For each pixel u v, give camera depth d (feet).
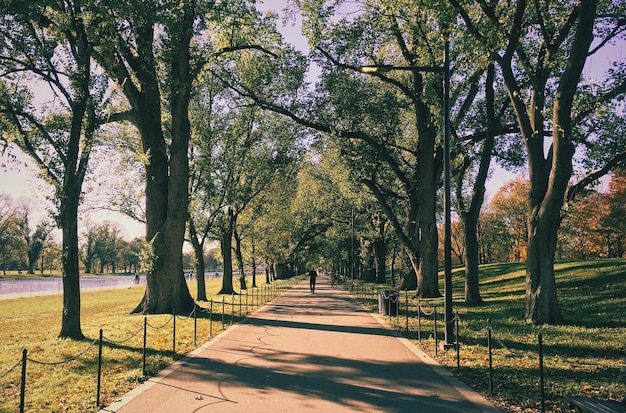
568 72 50.24
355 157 94.84
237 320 62.39
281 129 122.72
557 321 54.03
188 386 28.07
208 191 104.78
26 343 46.19
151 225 72.74
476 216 82.12
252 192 138.21
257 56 86.22
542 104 58.03
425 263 95.14
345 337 47.55
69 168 46.93
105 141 84.53
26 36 46.52
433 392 26.91
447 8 47.75
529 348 40.47
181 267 73.56
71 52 47.65
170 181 72.79
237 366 33.73
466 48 50.65
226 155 117.19
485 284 115.44
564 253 224.12
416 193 100.07
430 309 74.43
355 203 151.12
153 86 70.08
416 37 66.80
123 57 65.26
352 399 25.38
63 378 30.35
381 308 69.62
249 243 186.29
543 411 22.31
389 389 27.50
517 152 99.60
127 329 52.85
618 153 60.08
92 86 47.75
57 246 50.72
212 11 63.77
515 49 58.08
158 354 37.93
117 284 254.88
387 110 91.15
